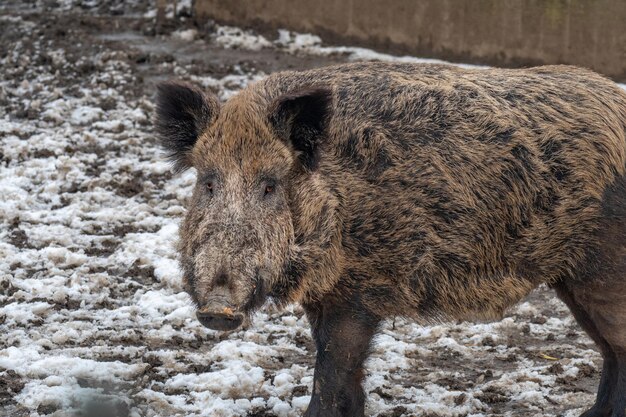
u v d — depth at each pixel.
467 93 10.80
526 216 10.66
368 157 10.41
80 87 23.20
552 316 14.66
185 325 13.73
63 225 16.69
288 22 26.48
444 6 24.38
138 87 23.12
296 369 12.50
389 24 25.17
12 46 25.66
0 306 13.88
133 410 11.11
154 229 16.70
